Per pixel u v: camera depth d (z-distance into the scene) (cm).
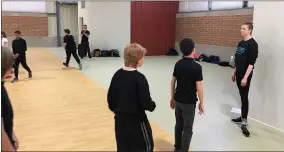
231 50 1110
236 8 1079
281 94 404
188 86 287
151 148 234
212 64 1125
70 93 599
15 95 575
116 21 1320
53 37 1688
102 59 1180
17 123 414
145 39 1395
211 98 577
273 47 411
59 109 486
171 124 422
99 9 1311
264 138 376
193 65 283
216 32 1190
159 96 586
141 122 229
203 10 1269
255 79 443
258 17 430
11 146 156
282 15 395
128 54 229
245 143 358
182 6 1418
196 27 1317
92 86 669
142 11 1365
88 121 429
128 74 227
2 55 166
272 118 420
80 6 1459
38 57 1183
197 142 358
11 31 1568
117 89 229
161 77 790
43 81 717
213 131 398
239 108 506
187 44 286
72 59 1155
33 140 354
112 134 379
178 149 308
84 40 1190
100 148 334
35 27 1633
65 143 347
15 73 710
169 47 1465
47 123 417
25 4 1588
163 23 1430
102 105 514
